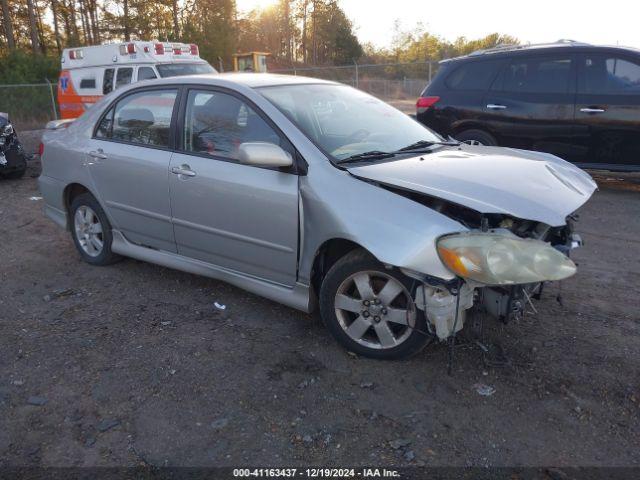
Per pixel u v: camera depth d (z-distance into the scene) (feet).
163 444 8.83
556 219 9.72
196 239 13.47
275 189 11.54
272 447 8.72
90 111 16.30
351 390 10.12
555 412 9.39
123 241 15.66
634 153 22.59
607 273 15.26
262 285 12.54
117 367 11.07
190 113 13.44
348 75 74.38
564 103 23.32
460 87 25.71
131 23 129.70
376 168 10.87
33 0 126.82
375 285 10.81
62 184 16.69
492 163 11.62
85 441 8.94
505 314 10.08
